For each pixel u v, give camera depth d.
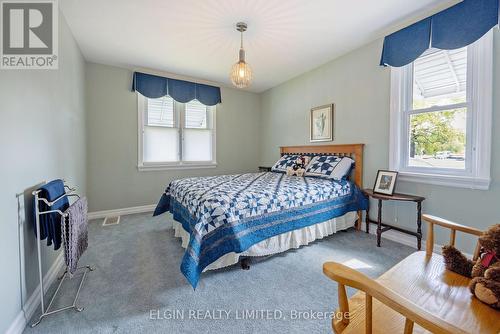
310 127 3.61
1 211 1.15
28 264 1.41
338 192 2.59
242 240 1.80
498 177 1.80
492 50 1.80
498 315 0.85
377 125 2.67
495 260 0.98
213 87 4.28
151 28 2.44
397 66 2.36
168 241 2.55
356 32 2.50
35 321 1.34
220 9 2.12
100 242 2.51
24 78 1.43
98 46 2.84
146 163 3.77
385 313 0.91
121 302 1.52
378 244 2.37
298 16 2.22
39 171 1.60
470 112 1.96
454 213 2.07
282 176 3.24
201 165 4.27
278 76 3.89
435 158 2.23
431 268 1.16
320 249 2.30
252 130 4.87
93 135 3.37
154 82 3.72
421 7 2.08
